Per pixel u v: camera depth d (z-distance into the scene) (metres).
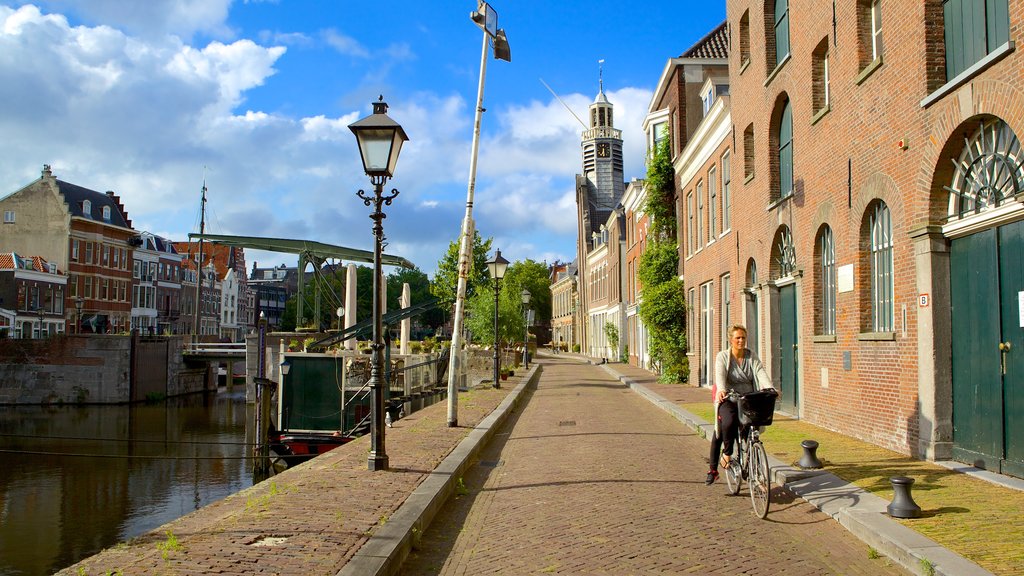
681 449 10.55
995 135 7.36
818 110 11.93
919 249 8.38
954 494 6.49
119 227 57.28
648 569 4.97
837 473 7.70
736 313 16.91
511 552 5.52
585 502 7.14
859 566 4.98
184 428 29.77
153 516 14.96
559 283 82.19
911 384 8.68
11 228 52.22
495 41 14.36
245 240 33.47
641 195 36.12
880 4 9.80
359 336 29.98
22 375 40.53
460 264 13.44
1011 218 7.06
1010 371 7.14
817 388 11.89
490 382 25.81
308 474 8.03
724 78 25.12
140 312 61.03
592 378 30.34
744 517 6.42
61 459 21.84
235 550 4.92
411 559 5.45
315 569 4.50
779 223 13.66
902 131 8.84
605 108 75.12
